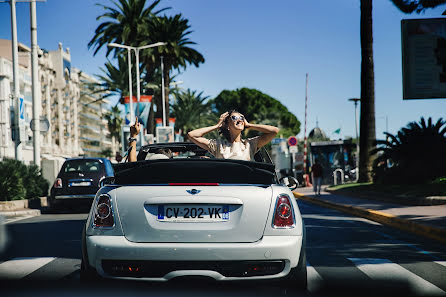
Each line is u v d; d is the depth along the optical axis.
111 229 4.37
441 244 9.02
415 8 21.38
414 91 18.69
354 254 7.80
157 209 4.38
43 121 21.78
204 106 66.31
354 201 19.14
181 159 4.56
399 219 11.89
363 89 25.03
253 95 93.25
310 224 12.30
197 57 43.97
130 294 4.64
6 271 6.29
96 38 40.88
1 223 8.76
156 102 46.41
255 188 4.51
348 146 39.47
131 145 6.66
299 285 4.66
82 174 15.59
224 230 4.35
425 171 20.03
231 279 4.29
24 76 68.94
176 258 4.23
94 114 122.00
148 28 41.59
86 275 4.52
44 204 19.12
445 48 18.59
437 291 5.27
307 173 40.59
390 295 5.07
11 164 17.62
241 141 5.86
